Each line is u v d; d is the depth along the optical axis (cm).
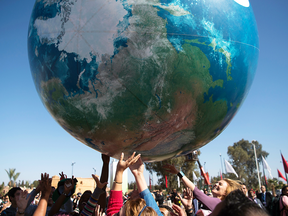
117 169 235
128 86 225
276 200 451
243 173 4947
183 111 238
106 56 224
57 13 246
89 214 238
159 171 2892
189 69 227
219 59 240
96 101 235
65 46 237
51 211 260
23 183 4538
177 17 227
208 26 236
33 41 267
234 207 100
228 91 255
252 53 278
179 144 269
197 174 3136
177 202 760
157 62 221
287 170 1290
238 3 269
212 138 291
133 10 224
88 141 275
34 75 279
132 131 243
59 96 251
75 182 279
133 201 183
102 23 226
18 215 234
